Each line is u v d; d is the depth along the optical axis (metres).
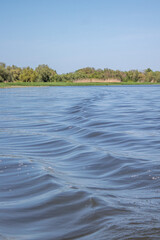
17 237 3.11
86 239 3.07
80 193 4.28
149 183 4.82
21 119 14.02
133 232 3.17
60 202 3.98
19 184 4.76
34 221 3.48
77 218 3.54
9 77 97.81
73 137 9.16
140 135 9.27
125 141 8.41
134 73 128.12
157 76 127.44
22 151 7.35
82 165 5.98
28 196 4.25
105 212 3.66
